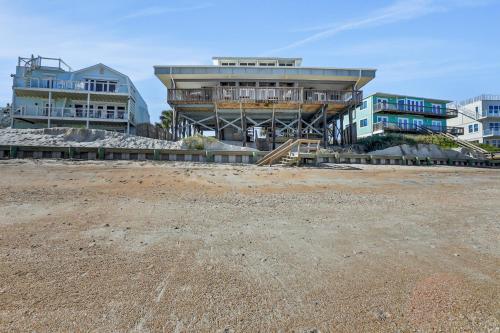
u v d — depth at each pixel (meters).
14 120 27.42
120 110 29.34
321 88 24.92
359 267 3.15
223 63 28.38
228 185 8.72
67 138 16.23
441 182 10.67
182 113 23.52
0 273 2.81
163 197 6.68
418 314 2.28
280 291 2.61
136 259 3.23
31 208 5.30
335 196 7.44
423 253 3.59
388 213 5.73
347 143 23.59
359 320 2.19
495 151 25.70
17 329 2.00
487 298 2.52
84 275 2.82
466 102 49.66
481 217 5.49
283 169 13.29
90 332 2.00
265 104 21.17
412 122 39.53
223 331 2.04
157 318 2.17
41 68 28.70
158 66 21.97
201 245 3.73
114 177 9.24
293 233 4.32
